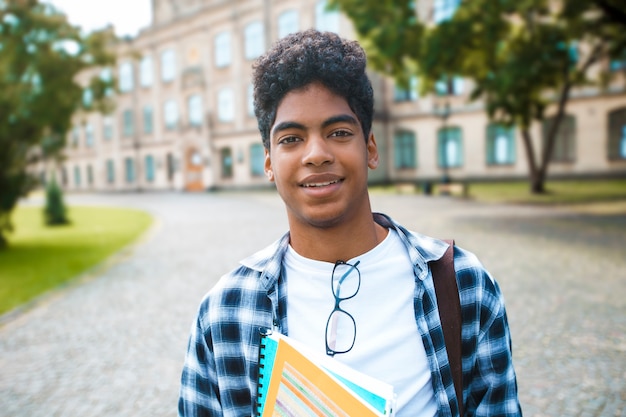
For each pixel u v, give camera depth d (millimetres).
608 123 23266
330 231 1134
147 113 38906
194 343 1275
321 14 29031
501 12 12094
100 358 4555
